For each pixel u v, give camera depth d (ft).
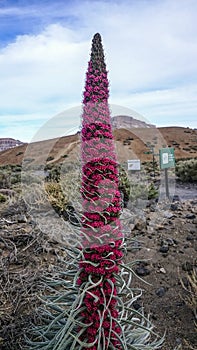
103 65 5.45
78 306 5.35
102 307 5.73
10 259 11.22
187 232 15.56
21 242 12.44
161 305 10.22
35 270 10.46
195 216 17.69
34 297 9.21
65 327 5.43
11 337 8.05
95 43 5.49
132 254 13.38
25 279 9.93
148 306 10.19
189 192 27.68
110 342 5.92
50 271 10.51
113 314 5.91
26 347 7.83
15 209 15.08
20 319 8.57
